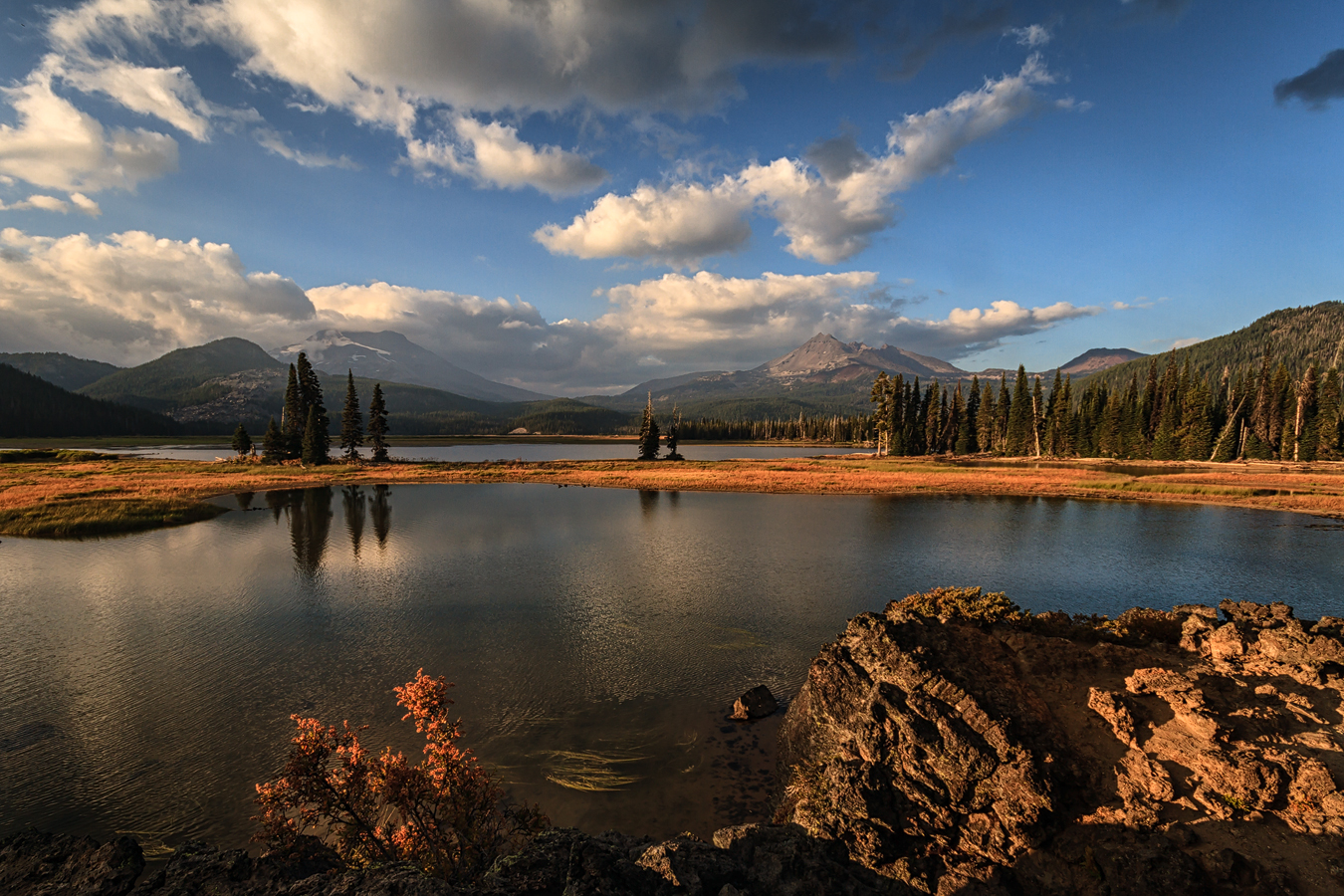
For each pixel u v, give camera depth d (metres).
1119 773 9.07
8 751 12.78
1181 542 35.50
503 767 12.31
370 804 8.53
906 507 50.59
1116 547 34.09
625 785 11.70
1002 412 129.50
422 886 6.03
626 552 33.22
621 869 6.97
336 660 17.89
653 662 17.81
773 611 22.64
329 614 22.17
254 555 32.47
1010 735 9.40
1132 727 9.73
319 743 8.41
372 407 100.81
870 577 27.58
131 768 12.16
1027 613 15.19
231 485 62.62
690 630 20.53
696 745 13.26
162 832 10.16
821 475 72.62
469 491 63.19
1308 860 7.18
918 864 8.66
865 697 11.02
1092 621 15.55
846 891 7.82
